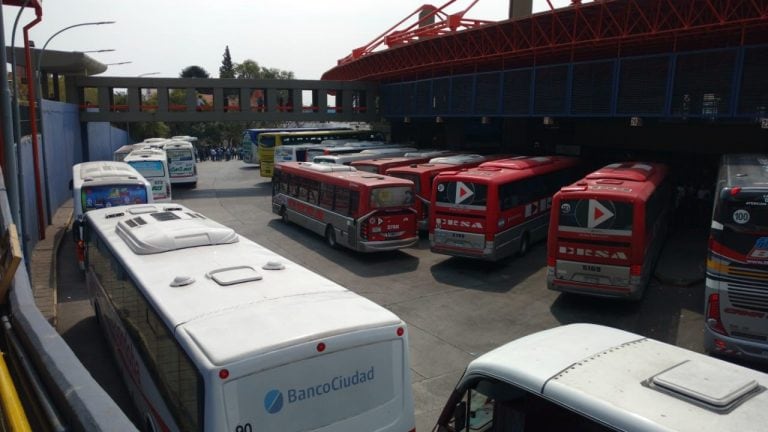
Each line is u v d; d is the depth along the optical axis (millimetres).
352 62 43875
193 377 5254
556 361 4887
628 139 28969
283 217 25047
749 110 17797
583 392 4324
